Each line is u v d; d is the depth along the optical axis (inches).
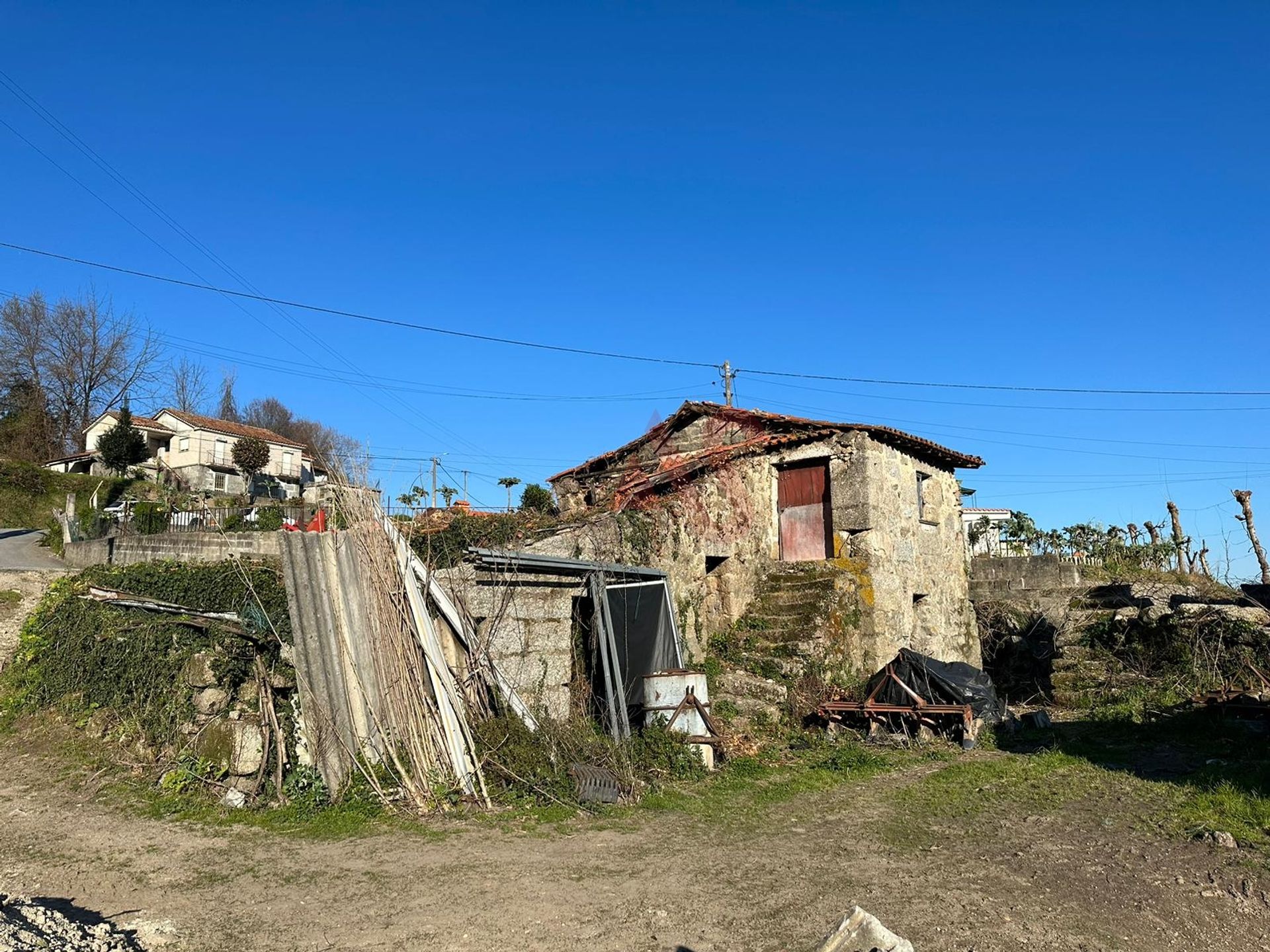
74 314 1795.0
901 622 602.2
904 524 629.9
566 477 741.9
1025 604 799.1
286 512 702.5
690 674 409.4
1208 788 350.9
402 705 323.9
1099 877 249.0
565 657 409.7
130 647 371.9
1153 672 633.6
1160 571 920.9
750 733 462.6
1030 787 366.3
